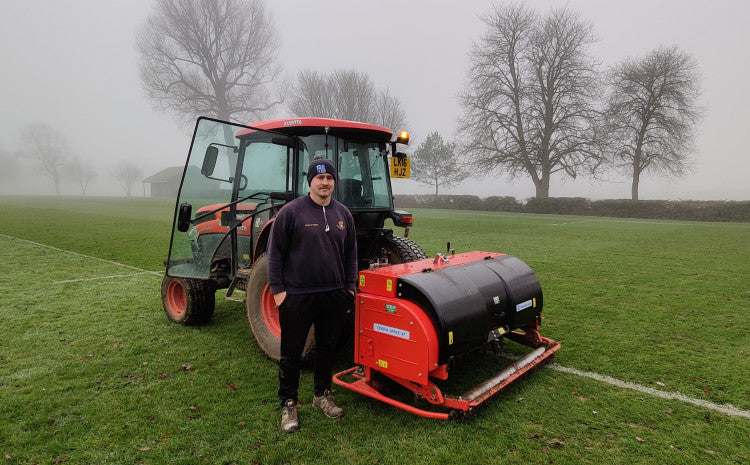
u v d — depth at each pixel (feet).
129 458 8.14
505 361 12.51
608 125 99.45
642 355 13.14
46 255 30.66
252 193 14.01
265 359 12.67
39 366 12.14
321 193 9.05
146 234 43.55
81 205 105.09
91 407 9.95
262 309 12.69
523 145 104.99
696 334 15.01
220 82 133.39
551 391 10.77
